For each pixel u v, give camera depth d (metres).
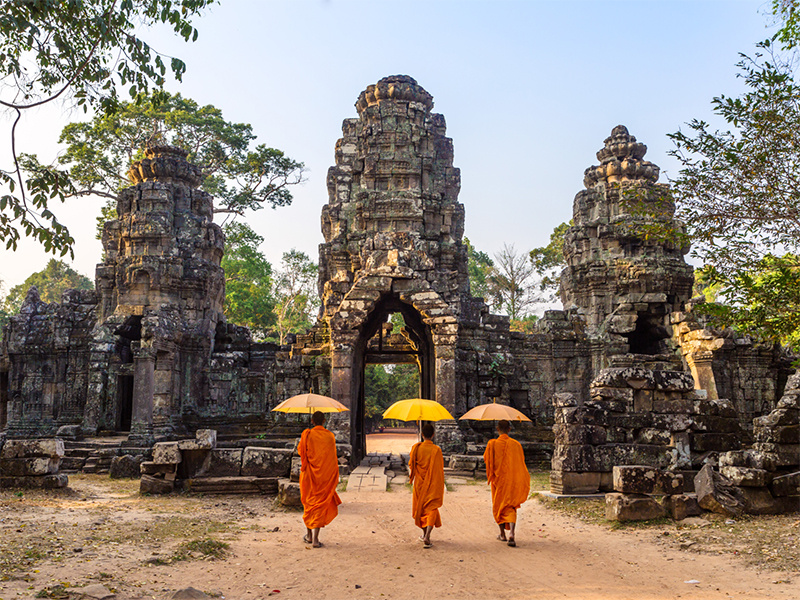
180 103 48.53
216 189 49.38
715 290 34.22
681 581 8.55
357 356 25.59
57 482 16.30
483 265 68.62
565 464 15.07
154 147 33.91
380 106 32.69
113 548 9.45
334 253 31.41
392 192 31.08
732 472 12.93
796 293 13.70
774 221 14.02
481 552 10.30
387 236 25.47
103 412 29.59
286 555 9.89
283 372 29.17
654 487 12.61
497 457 11.09
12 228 10.48
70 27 11.64
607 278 32.78
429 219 31.70
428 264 25.17
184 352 31.23
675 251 33.38
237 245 56.75
